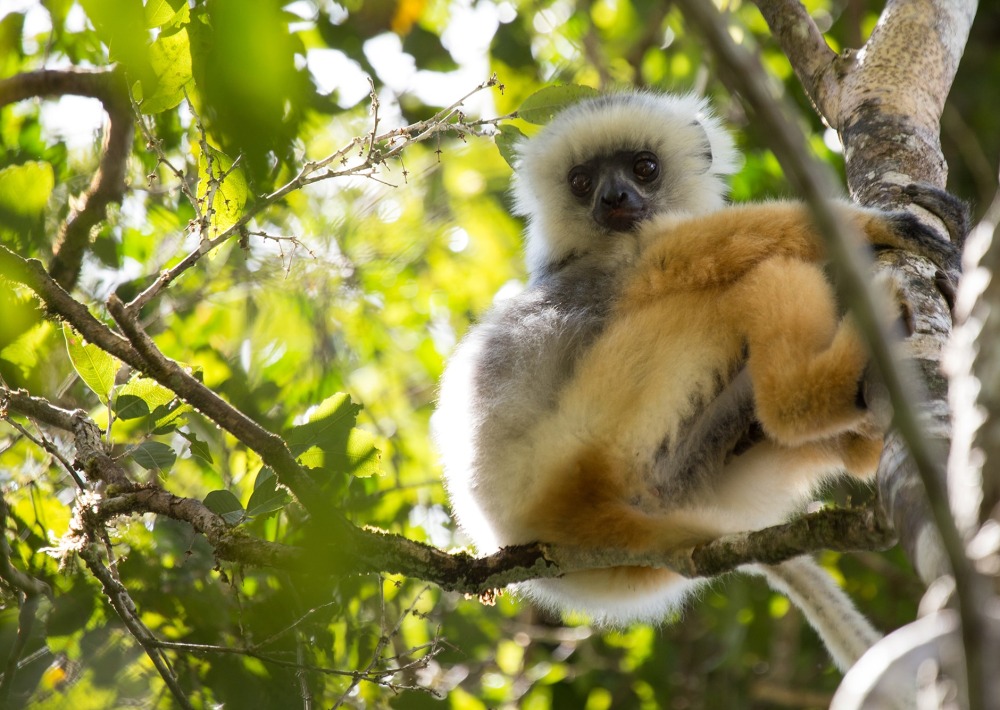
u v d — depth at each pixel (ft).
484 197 51.08
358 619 33.22
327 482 28.14
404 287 49.34
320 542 24.09
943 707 10.01
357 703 31.22
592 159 38.81
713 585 43.04
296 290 41.42
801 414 23.24
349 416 27.73
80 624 27.58
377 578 34.24
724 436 28.04
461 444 28.91
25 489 31.50
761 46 50.85
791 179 10.30
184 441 33.60
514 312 30.01
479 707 40.57
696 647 47.65
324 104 31.96
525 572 25.85
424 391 48.37
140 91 23.86
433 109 46.78
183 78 23.73
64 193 36.76
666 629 46.85
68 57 37.88
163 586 30.04
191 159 33.99
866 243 23.93
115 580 26.61
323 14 38.60
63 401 33.55
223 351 40.42
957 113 49.80
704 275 26.71
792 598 29.32
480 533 29.04
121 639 27.66
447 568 25.45
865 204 27.09
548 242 39.11
